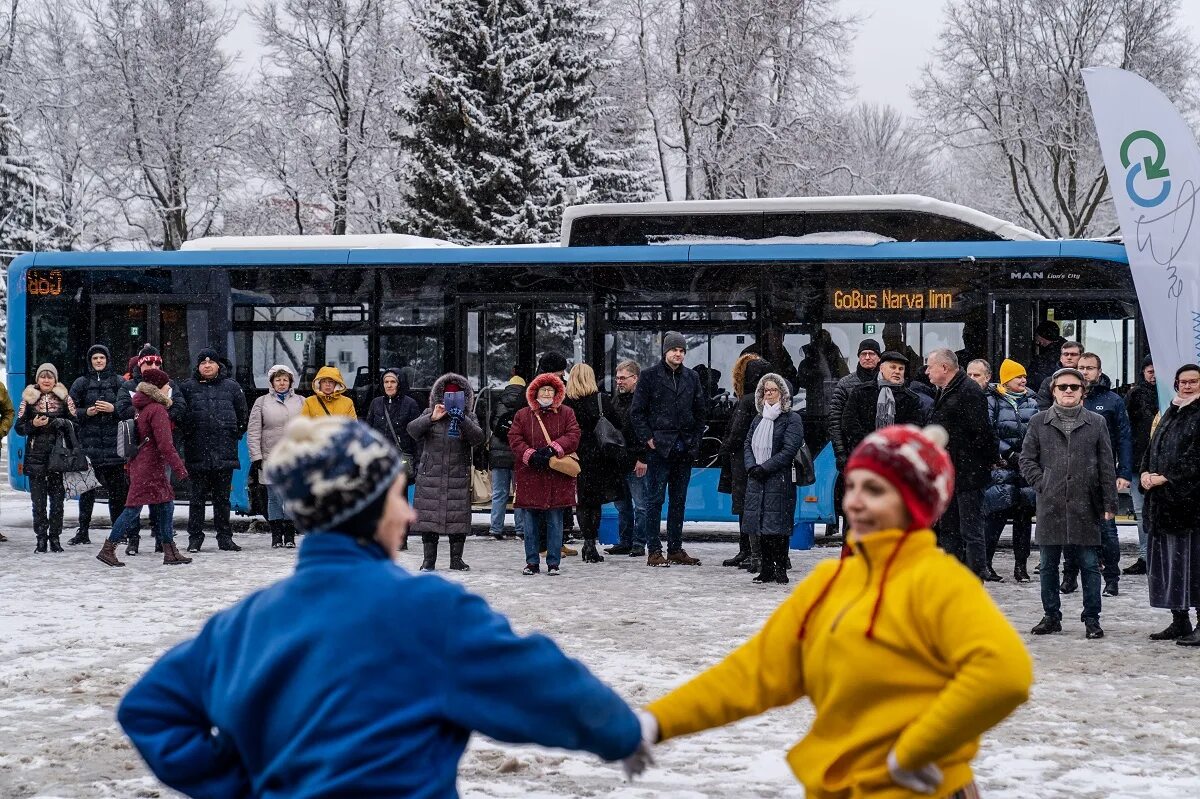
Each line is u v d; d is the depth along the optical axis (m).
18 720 7.27
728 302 16.48
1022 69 40.88
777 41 38.41
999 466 12.99
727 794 5.82
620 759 2.75
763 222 16.70
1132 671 8.66
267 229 41.78
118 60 40.62
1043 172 44.56
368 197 40.72
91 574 13.24
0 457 36.84
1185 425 9.54
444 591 2.66
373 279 17.22
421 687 2.59
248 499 17.25
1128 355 15.72
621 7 40.38
